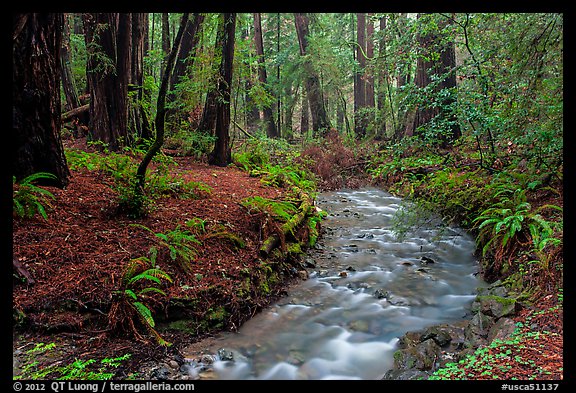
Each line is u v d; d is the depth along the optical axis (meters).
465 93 8.18
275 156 15.40
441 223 8.62
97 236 5.20
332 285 6.30
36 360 3.47
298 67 22.45
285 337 4.70
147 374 3.62
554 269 4.67
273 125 24.17
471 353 3.80
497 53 7.61
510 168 8.02
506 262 5.89
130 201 5.95
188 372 3.83
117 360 3.69
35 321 3.82
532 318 4.08
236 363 4.10
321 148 16.89
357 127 21.92
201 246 5.73
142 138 10.78
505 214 6.37
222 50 10.91
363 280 6.44
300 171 13.87
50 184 6.09
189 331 4.42
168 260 5.06
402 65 9.61
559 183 6.84
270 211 7.11
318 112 21.12
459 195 8.33
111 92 10.11
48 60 5.74
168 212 6.48
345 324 5.04
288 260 6.73
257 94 12.84
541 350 3.39
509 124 6.85
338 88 22.92
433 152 10.96
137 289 4.39
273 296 5.71
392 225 9.77
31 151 5.81
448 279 6.46
